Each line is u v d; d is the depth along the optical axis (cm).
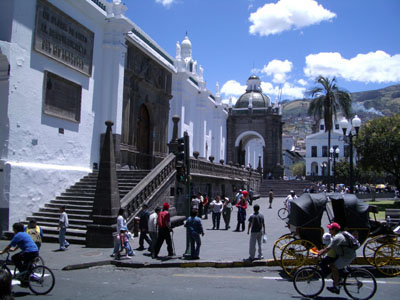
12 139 1370
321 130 7112
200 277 842
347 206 894
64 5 1633
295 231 904
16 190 1360
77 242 1209
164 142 2608
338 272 686
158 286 754
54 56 1574
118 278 825
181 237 1377
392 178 6128
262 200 3472
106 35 1950
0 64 1367
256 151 7350
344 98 3008
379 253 883
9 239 1288
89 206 1446
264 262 962
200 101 3478
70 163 1692
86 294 686
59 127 1622
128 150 2067
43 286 687
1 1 1383
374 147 2819
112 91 1933
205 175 2103
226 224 1655
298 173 8644
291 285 775
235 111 4922
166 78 2658
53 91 1588
